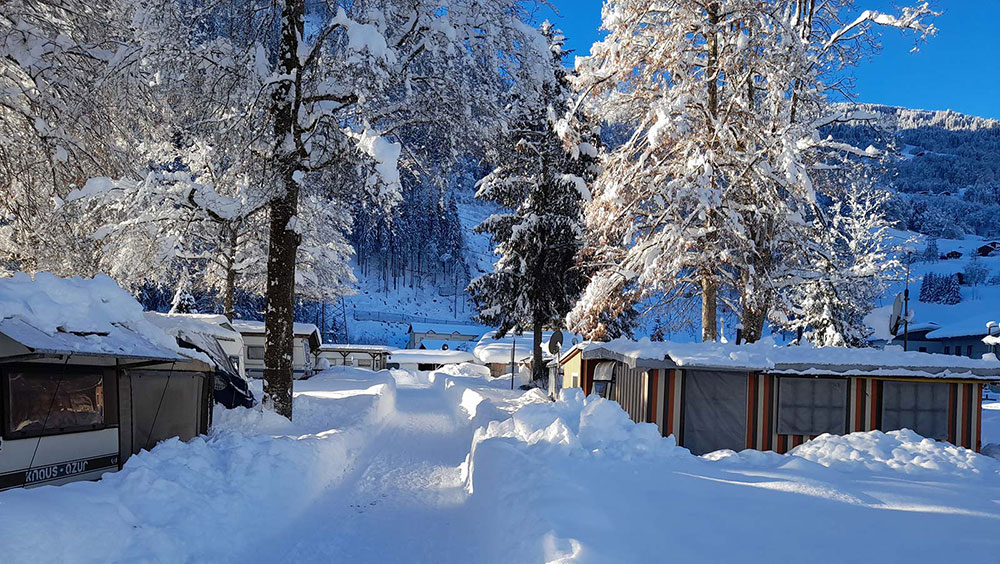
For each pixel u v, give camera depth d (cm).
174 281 3306
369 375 4116
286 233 1495
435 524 837
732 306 2167
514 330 3606
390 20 1417
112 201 1633
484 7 1448
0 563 489
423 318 11794
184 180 1482
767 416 1322
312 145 1521
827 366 1292
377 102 1485
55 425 820
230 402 1617
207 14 1446
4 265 1797
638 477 760
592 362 1828
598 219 2055
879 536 523
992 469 878
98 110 1474
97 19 1486
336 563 680
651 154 1997
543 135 3122
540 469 780
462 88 1486
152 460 872
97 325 902
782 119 1825
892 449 995
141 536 630
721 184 1900
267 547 727
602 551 490
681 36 1889
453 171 1689
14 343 756
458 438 1684
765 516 589
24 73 1449
